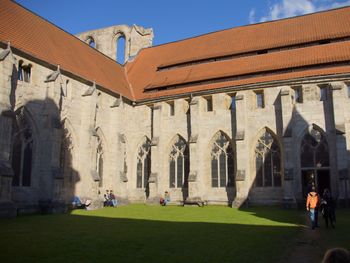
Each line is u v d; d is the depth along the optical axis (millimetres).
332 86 33438
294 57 38469
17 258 12320
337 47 37188
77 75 36094
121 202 39250
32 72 31172
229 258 12461
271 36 43750
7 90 27062
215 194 38531
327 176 34250
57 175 30312
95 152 36031
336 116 32719
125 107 43969
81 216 27062
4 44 28750
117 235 17375
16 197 28812
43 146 31078
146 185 43031
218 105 39656
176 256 12711
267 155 36500
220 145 39188
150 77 47969
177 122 41875
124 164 41500
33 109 30766
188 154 40719
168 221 23547
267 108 36906
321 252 13727
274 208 33344
